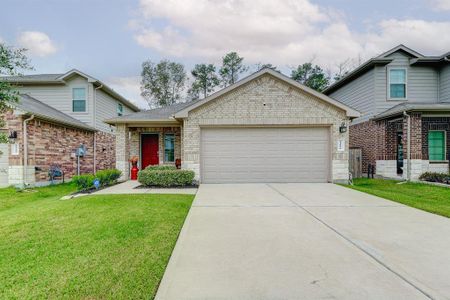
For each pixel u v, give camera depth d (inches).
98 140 691.4
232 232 193.6
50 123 508.7
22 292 114.3
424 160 514.9
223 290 116.7
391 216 236.7
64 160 553.6
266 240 176.9
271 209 263.3
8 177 448.8
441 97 569.9
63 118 552.4
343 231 195.0
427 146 516.7
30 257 149.5
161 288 118.6
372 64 569.9
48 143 503.2
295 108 446.0
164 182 416.2
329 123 446.0
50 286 119.0
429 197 339.9
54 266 138.2
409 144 475.8
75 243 169.9
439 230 197.0
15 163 439.8
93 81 655.8
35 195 393.4
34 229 199.2
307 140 454.0
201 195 337.7
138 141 609.3
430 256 151.2
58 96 663.1
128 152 552.7
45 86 661.9
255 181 452.4
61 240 175.3
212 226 207.9
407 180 477.1
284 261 145.0
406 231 194.7
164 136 610.2
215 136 453.7
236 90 445.4
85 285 119.7
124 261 144.2
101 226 203.9
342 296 111.8
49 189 445.4
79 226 205.0
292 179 454.0
